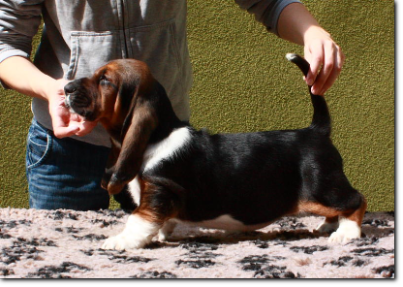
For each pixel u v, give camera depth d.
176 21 2.03
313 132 1.79
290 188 1.75
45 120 2.13
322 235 1.79
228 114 2.59
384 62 2.59
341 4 2.56
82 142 2.14
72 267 1.54
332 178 1.74
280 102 2.59
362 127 2.62
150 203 1.70
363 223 1.88
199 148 1.74
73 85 1.70
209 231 1.85
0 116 2.57
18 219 1.89
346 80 2.59
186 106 2.13
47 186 2.17
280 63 2.57
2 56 1.92
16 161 2.59
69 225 1.87
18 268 1.53
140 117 1.69
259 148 1.75
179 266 1.54
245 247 1.68
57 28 2.01
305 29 1.88
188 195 1.73
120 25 1.96
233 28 2.55
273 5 1.98
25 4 1.93
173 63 2.04
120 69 1.71
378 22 2.57
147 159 1.71
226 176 1.73
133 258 1.59
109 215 1.98
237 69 2.57
